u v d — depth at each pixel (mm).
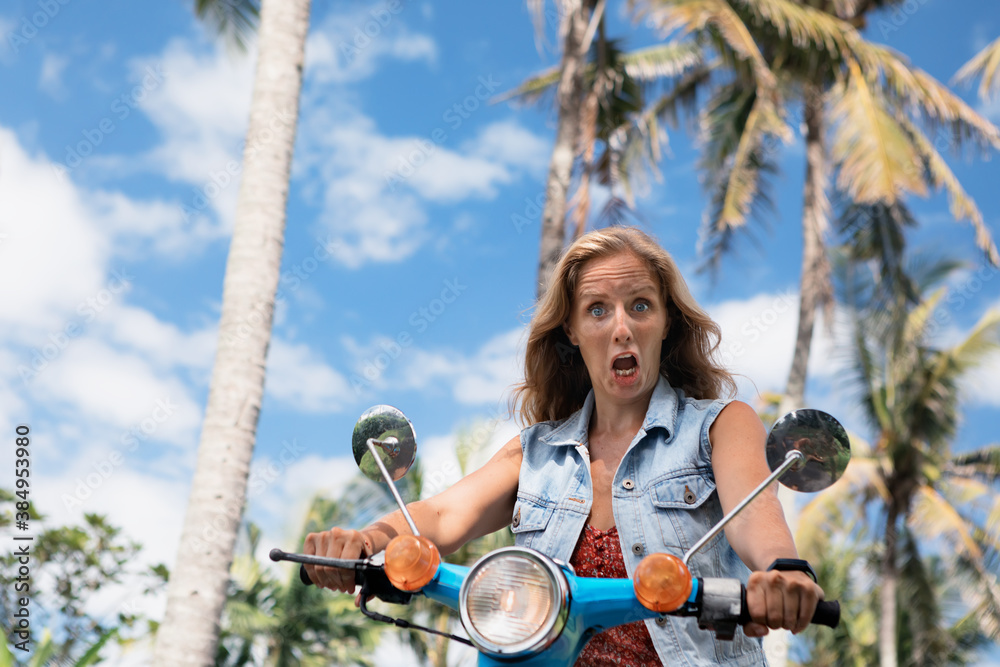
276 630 18625
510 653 1143
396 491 1531
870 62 15773
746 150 15875
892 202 14375
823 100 16422
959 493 20172
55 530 14734
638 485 1623
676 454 1626
